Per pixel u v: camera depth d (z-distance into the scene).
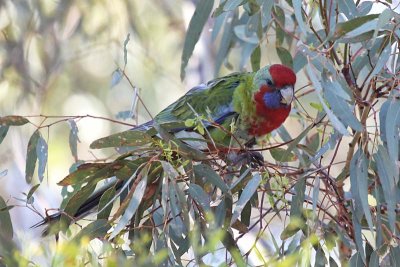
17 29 13.68
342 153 13.76
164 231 7.39
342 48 9.30
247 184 7.42
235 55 14.54
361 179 7.66
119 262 6.74
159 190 7.74
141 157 7.73
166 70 15.00
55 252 6.25
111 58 14.83
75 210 7.84
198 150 7.70
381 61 7.73
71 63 14.73
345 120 7.50
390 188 7.64
